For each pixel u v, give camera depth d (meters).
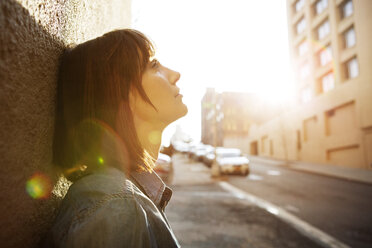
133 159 0.66
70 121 0.67
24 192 0.50
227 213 5.86
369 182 11.97
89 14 1.11
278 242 4.10
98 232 0.42
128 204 0.46
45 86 0.60
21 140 0.49
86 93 0.65
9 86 0.43
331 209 6.77
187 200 7.15
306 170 17.72
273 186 10.95
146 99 0.66
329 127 22.47
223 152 16.89
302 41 27.20
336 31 20.73
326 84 23.28
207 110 58.16
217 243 3.93
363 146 17.98
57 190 0.71
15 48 0.45
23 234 0.51
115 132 0.64
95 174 0.55
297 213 6.23
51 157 0.66
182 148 41.06
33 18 0.52
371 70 16.98
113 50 0.66
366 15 17.36
